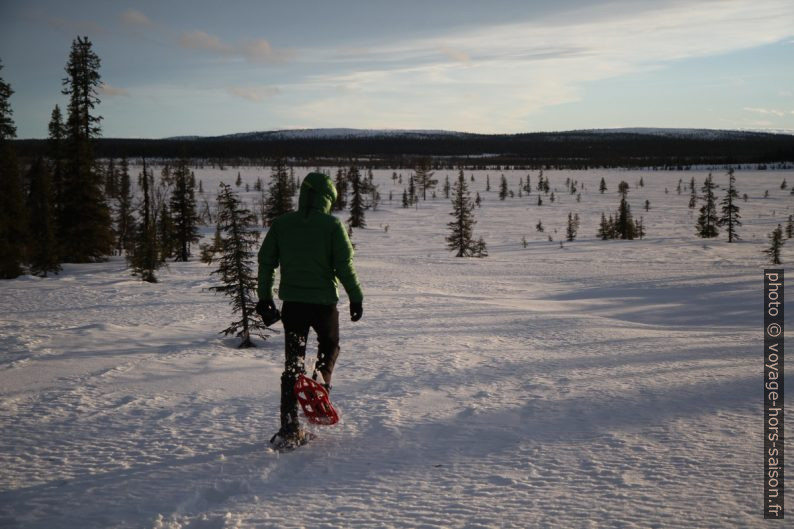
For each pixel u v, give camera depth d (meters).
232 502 3.11
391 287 32.25
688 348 10.20
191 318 17.53
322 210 4.14
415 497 3.14
